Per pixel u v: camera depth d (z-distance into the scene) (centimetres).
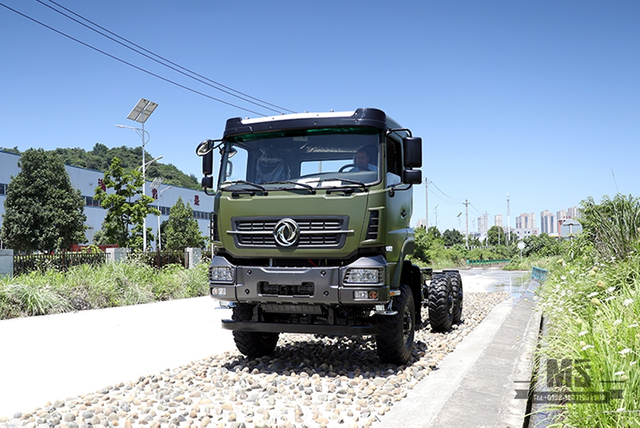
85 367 645
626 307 491
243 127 642
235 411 466
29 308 1120
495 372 544
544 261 3438
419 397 503
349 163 601
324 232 576
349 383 556
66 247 4056
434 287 891
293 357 691
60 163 4119
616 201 874
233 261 632
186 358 700
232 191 619
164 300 1473
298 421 434
